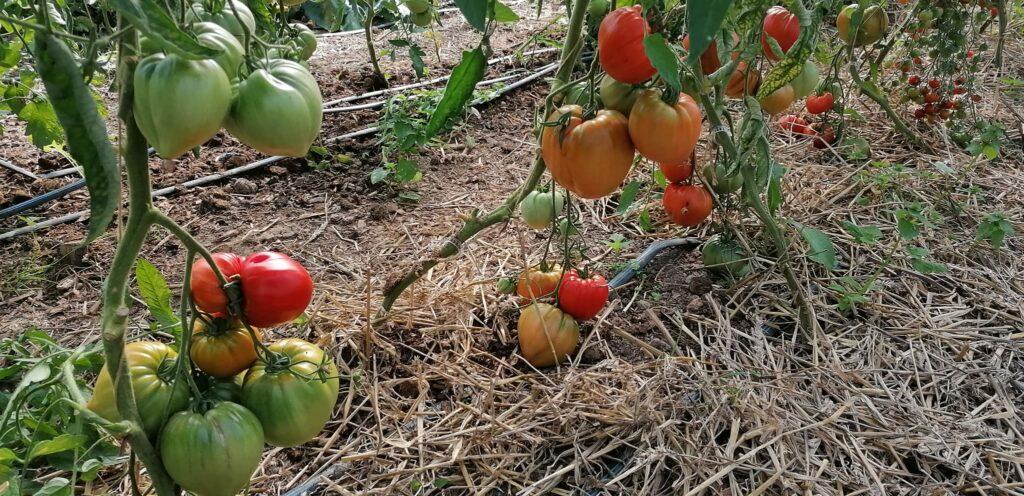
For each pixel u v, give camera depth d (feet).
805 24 2.56
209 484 1.79
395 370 3.26
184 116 1.45
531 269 3.36
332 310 3.56
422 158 5.20
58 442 2.11
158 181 4.75
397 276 3.25
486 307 3.58
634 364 3.27
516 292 3.54
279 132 1.63
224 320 1.95
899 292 3.81
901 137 5.36
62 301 3.75
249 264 1.91
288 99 1.61
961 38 4.77
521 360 3.32
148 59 1.48
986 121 5.57
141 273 2.12
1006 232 3.89
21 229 4.20
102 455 2.46
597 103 2.36
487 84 6.27
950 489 2.72
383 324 3.43
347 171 5.02
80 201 4.54
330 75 6.48
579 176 2.28
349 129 5.52
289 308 1.92
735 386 3.06
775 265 3.70
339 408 3.07
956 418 3.03
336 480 2.75
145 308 3.64
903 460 2.87
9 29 3.05
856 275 3.91
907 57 5.42
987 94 6.14
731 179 3.45
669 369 3.10
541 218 3.36
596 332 3.41
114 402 1.86
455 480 2.75
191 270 1.75
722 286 3.78
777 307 3.64
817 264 3.93
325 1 4.77
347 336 3.33
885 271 3.93
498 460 2.83
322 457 2.84
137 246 1.67
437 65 6.76
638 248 4.13
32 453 2.11
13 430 2.43
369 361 3.30
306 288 1.95
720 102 2.89
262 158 5.10
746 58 2.57
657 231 4.28
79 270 3.96
